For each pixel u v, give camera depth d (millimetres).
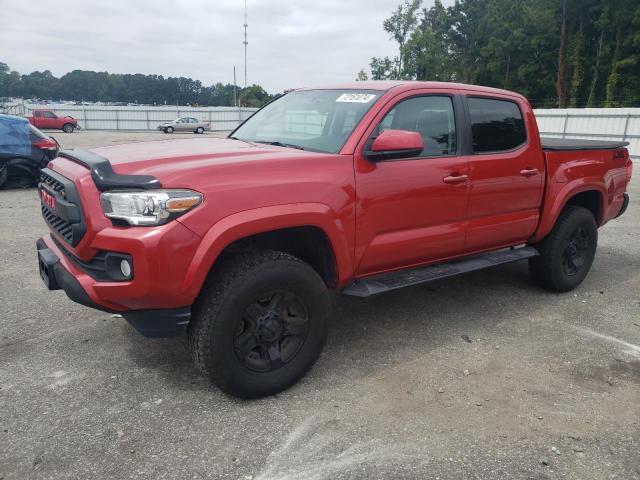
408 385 3502
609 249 7316
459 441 2916
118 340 4051
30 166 11531
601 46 52219
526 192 4695
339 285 3605
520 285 5594
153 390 3369
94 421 3029
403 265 4016
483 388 3488
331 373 3641
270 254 3217
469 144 4262
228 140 4238
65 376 3521
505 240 4707
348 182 3461
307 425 3037
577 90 55125
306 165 3326
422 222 3961
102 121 49969
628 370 3783
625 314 4848
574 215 5160
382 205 3664
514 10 58812
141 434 2922
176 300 2898
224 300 3008
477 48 64062
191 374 3576
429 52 60656
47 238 3734
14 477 2568
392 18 62031
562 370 3760
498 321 4613
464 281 5688
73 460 2699
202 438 2898
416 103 3967
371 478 2609
